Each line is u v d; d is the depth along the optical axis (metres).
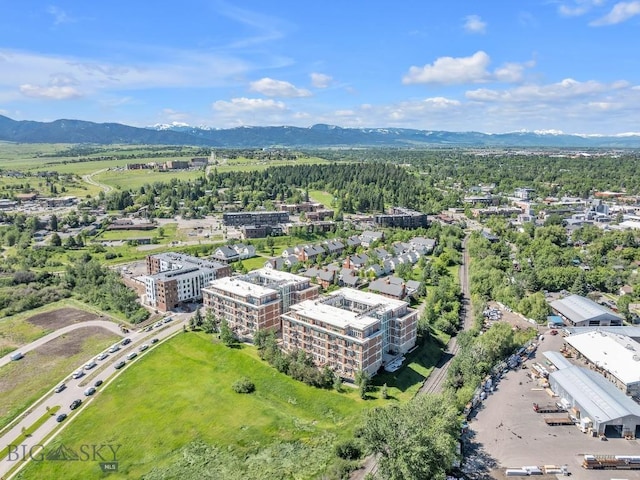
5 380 157.25
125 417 134.12
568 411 129.12
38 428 130.12
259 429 126.88
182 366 161.75
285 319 164.88
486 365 147.12
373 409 121.44
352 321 152.50
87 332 193.88
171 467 113.19
